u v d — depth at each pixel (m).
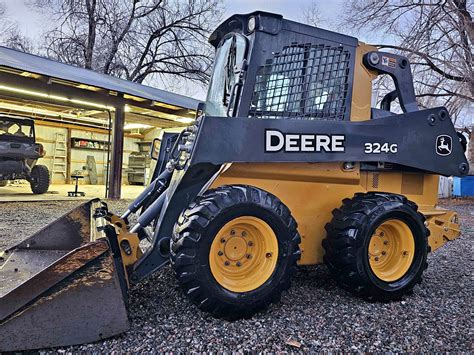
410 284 2.68
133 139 16.58
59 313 1.86
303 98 2.62
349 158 2.57
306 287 2.90
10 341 1.79
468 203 11.77
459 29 11.11
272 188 2.57
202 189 2.49
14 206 7.45
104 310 1.93
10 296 1.80
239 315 2.24
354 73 2.76
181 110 9.37
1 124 9.42
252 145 2.32
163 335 2.05
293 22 2.60
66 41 16.27
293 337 2.07
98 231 2.21
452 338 2.09
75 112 12.41
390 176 3.04
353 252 2.50
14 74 6.68
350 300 2.64
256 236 2.36
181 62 18.19
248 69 2.47
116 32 16.86
